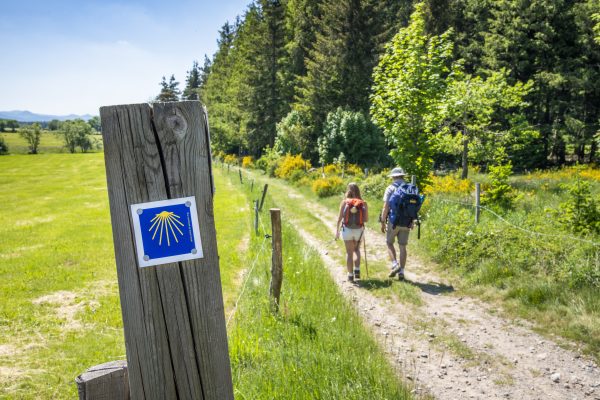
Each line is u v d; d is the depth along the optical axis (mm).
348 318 5062
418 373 4293
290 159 32625
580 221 7309
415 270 7879
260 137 50781
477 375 4266
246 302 5441
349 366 3639
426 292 6707
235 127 57031
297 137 38281
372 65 37500
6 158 81750
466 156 20047
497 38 29562
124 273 1245
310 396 3125
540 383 4113
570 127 27016
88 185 37219
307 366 3529
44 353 5570
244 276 7707
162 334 1268
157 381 1276
